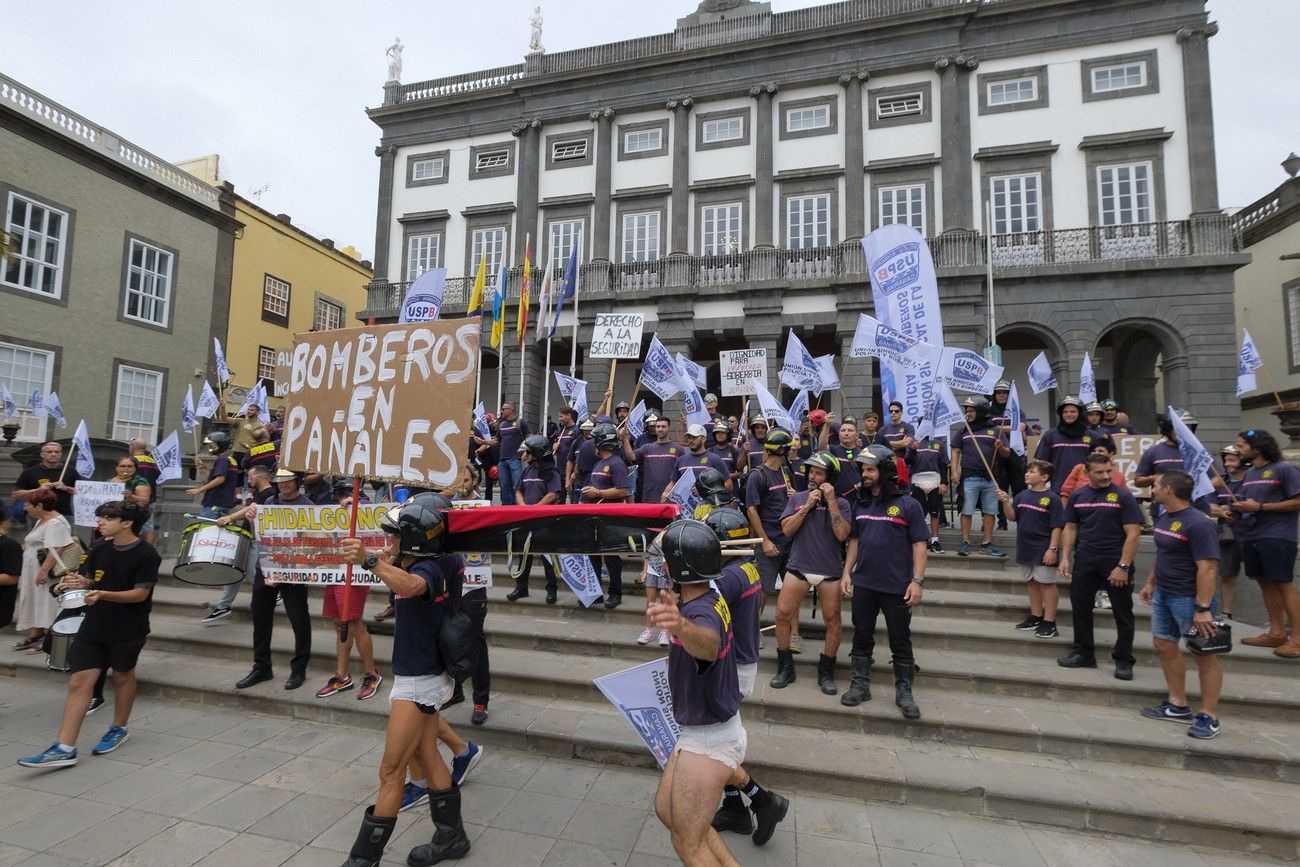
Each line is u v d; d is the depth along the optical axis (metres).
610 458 6.45
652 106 19.52
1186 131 15.69
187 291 20.06
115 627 4.25
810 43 18.19
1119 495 5.05
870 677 5.00
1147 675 5.01
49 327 16.33
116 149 18.14
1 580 5.00
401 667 2.99
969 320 16.11
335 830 3.39
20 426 14.15
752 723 4.61
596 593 6.16
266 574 4.96
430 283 8.64
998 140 16.89
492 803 3.69
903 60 17.55
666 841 3.32
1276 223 16.86
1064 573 5.36
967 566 7.51
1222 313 14.75
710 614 2.44
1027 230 16.48
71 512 8.10
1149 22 16.05
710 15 19.61
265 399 11.80
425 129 21.77
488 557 4.57
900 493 4.66
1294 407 7.86
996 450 7.92
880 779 3.78
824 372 8.80
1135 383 17.16
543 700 4.94
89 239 17.30
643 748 4.12
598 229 19.48
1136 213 15.87
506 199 20.77
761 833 3.25
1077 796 3.60
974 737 4.28
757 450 7.88
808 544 4.91
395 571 2.89
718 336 18.41
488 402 21.09
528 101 20.69
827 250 17.55
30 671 5.75
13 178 15.61
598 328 9.51
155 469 8.80
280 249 23.97
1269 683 4.93
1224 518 6.08
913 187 17.33
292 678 5.12
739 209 18.70
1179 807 3.49
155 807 3.60
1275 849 3.29
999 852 3.30
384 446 3.56
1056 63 16.67
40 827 3.39
